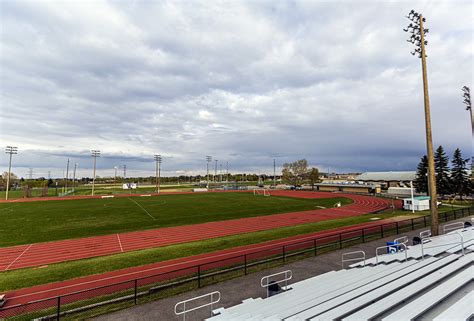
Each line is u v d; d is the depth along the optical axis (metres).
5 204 53.06
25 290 12.66
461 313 5.25
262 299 9.45
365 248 16.55
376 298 7.06
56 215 37.78
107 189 117.94
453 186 51.06
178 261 16.64
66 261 17.58
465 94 21.27
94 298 11.30
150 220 33.59
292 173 120.19
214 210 42.81
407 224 24.41
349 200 57.94
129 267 15.70
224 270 13.91
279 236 23.03
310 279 11.18
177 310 9.54
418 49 18.66
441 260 9.73
